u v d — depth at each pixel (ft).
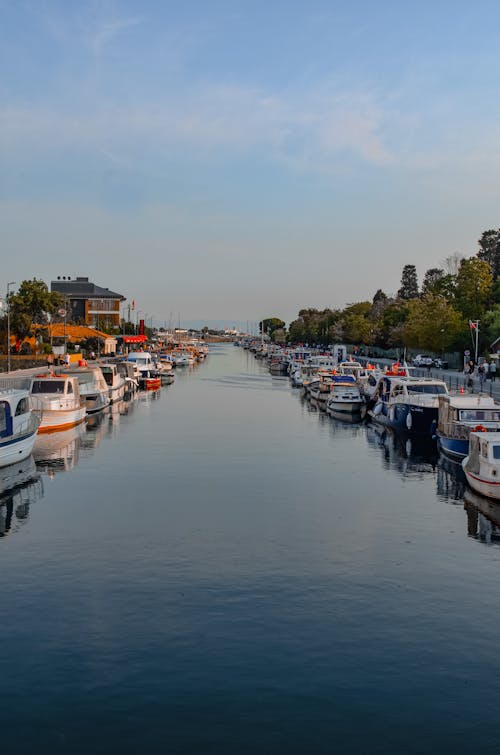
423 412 159.02
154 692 51.98
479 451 108.78
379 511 100.27
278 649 58.39
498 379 289.74
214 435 172.86
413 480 121.08
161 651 57.98
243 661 56.39
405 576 74.64
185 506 102.73
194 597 68.90
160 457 142.20
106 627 62.28
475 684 53.31
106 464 134.51
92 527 92.07
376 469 130.82
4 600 68.23
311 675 54.39
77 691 52.03
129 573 75.31
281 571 75.92
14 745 46.01
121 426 188.75
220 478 122.31
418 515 98.27
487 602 68.03
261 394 293.02
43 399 175.52
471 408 136.77
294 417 211.61
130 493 110.83
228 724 48.26
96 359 445.37
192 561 79.05
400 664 56.13
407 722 48.67
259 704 50.52
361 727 48.06
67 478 122.01
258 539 87.04
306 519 96.02
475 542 86.12
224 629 61.98
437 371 352.69
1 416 128.06
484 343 365.61
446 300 412.36
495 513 99.40
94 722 48.42
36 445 156.35
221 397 278.46
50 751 45.44
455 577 74.43
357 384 247.50
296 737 47.01
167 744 46.21
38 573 75.41
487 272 400.47
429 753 45.60
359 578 74.02
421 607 66.80
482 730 47.88
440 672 55.01
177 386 337.72
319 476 124.26
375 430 183.73
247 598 68.69
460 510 101.14
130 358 333.21
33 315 450.30
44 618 64.13
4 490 113.19
